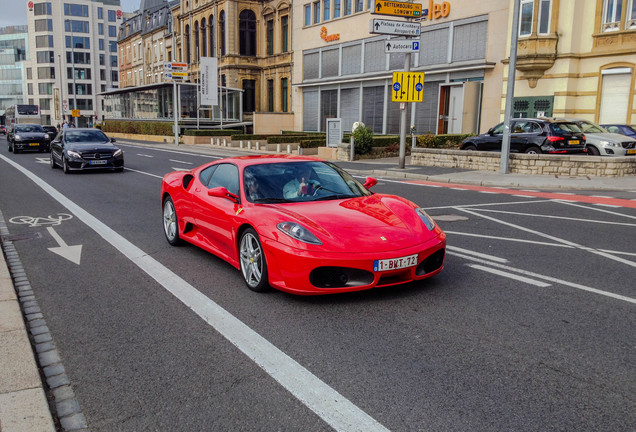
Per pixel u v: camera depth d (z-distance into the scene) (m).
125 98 53.50
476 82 26.62
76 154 17.64
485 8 26.03
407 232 4.93
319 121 39.78
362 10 34.62
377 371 3.50
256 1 46.53
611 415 2.94
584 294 5.07
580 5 21.80
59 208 10.77
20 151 30.20
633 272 5.84
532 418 2.91
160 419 2.98
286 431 2.84
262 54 47.00
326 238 4.67
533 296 5.01
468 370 3.50
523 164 16.77
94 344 4.05
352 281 4.64
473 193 13.15
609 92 21.62
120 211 10.38
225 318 4.53
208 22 50.47
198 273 5.93
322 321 4.41
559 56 22.12
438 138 23.33
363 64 34.94
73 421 2.98
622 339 3.99
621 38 20.94
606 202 11.47
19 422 2.87
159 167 20.56
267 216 5.05
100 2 116.31
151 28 66.19
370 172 18.61
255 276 5.18
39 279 5.80
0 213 10.23
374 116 34.56
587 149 18.58
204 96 37.72
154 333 4.24
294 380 3.40
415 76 18.56
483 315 4.51
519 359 3.66
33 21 114.44
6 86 123.12
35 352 3.92
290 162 6.18
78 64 115.75
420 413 2.98
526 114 23.69
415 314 4.55
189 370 3.58
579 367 3.53
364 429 2.83
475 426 2.84
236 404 3.13
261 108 48.12
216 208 5.89
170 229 7.39
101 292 5.31
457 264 6.20
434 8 28.86
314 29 39.34
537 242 7.41
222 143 36.12
